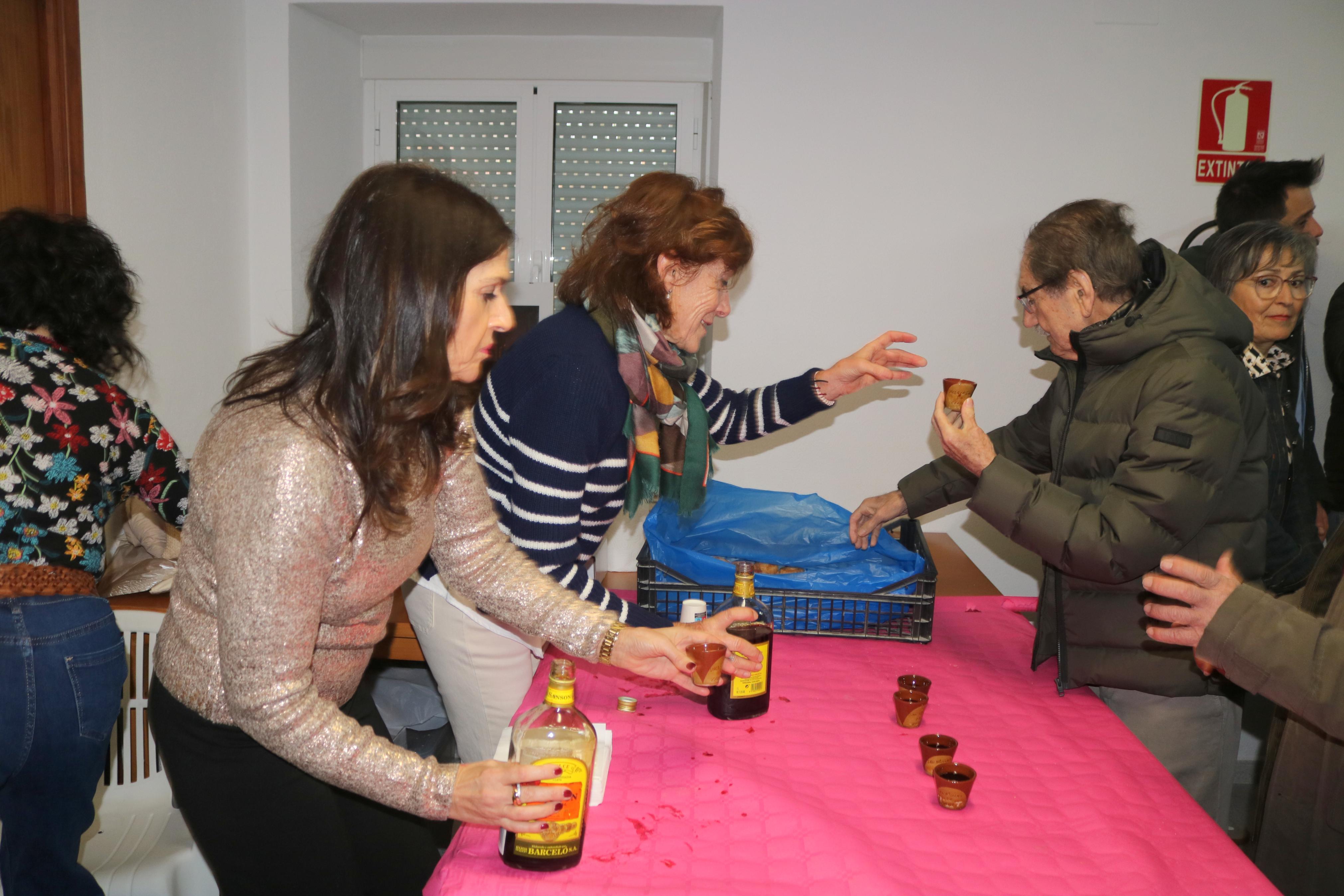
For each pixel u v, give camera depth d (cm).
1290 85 266
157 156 238
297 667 91
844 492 288
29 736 148
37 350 154
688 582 166
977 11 267
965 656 160
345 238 93
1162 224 273
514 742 104
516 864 95
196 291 257
